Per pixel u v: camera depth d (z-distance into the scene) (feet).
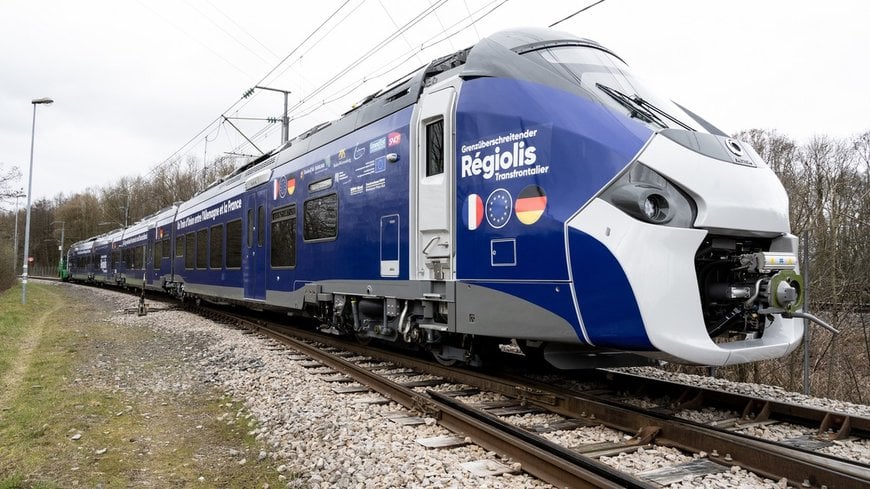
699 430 13.02
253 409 19.11
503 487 11.41
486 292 17.30
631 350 14.44
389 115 22.59
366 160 23.66
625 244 13.99
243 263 38.40
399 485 11.82
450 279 18.71
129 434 17.20
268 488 12.96
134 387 23.40
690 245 13.87
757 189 15.21
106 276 114.52
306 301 28.63
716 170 14.58
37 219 315.58
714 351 13.74
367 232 23.32
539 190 15.92
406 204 20.92
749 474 11.66
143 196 199.52
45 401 20.86
